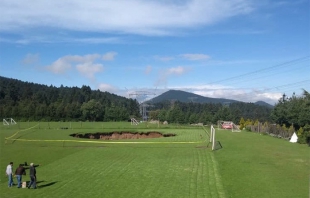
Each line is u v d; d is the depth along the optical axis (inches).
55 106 5546.3
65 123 4675.2
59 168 1523.1
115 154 1886.1
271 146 2123.5
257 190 1079.0
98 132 3233.3
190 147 2112.5
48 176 1363.2
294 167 1425.9
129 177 1311.5
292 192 1052.5
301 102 2866.6
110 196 1065.5
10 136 2760.8
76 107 5629.9
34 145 2261.3
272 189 1087.6
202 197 1021.8
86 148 2117.4
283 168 1406.3
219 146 2133.4
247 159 1624.0
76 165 1583.4
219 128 3853.3
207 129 3599.9
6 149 2090.3
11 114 5339.6
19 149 2085.4
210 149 2009.1
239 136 2819.9
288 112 3080.7
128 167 1508.4
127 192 1105.4
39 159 1769.2
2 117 5290.4
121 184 1208.2
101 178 1306.6
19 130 3307.1
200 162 1587.1
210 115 5064.0
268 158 1649.9
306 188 1095.6
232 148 2032.5
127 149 2065.7
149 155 1835.6
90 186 1191.6
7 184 1243.8
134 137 3213.6
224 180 1222.3
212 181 1211.2
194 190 1101.1
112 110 5684.1
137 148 2103.8
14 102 6614.2
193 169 1428.4
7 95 7263.8
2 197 1079.0
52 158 1792.6
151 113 6314.0
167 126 4023.1
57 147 2161.7
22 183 1189.1
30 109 5403.5
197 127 3853.3
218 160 1622.8
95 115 5590.6
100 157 1793.8
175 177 1291.8
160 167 1491.1
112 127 3811.5
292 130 2551.7
